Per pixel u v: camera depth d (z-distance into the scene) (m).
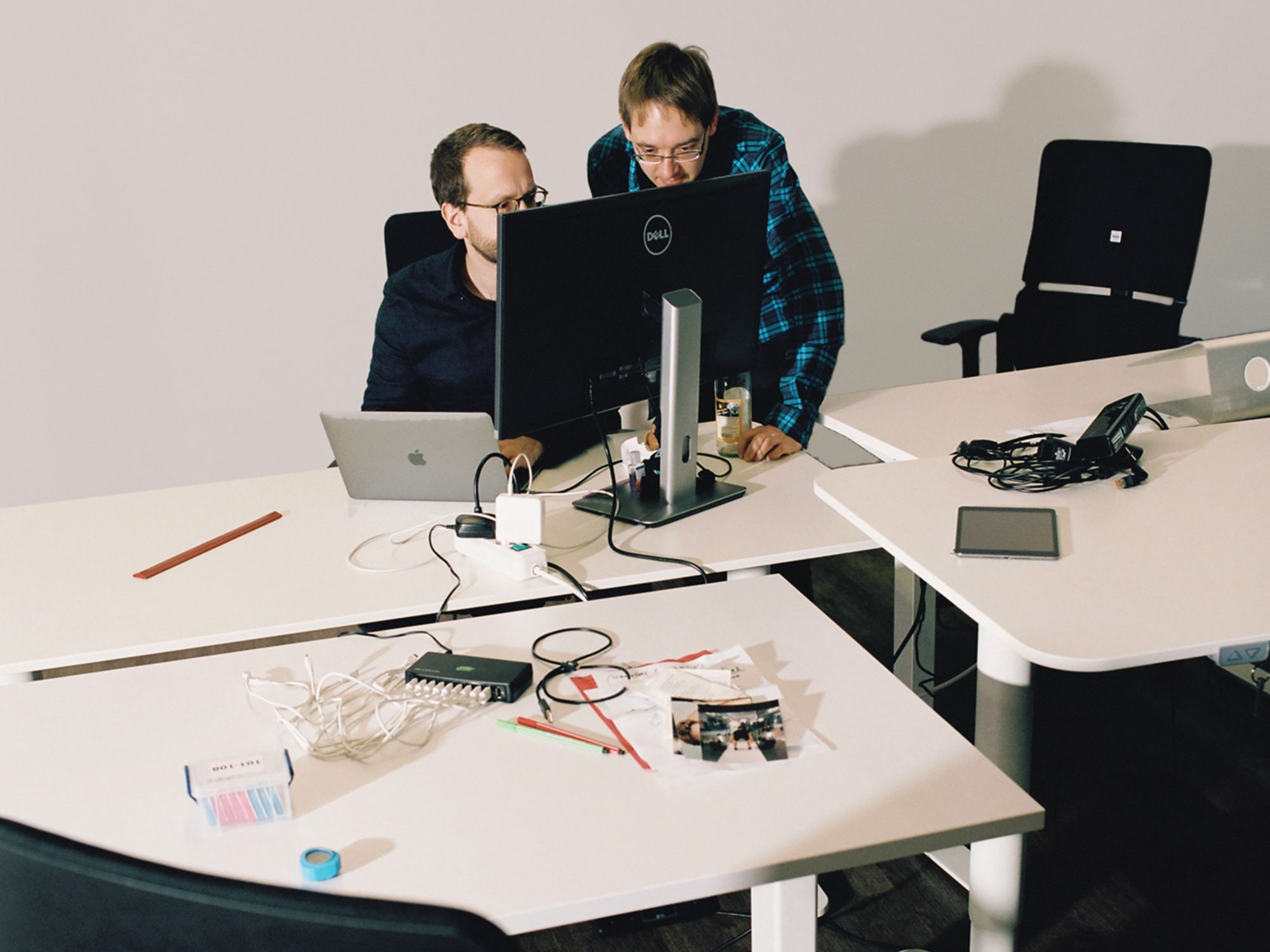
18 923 0.78
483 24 3.15
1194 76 3.71
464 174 2.20
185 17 2.98
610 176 2.70
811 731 1.22
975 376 2.54
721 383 2.16
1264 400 1.95
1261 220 3.94
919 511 1.62
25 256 3.08
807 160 3.48
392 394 2.40
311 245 3.26
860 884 2.03
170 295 3.20
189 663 1.43
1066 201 2.73
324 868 1.02
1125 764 2.27
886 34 3.40
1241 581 1.35
